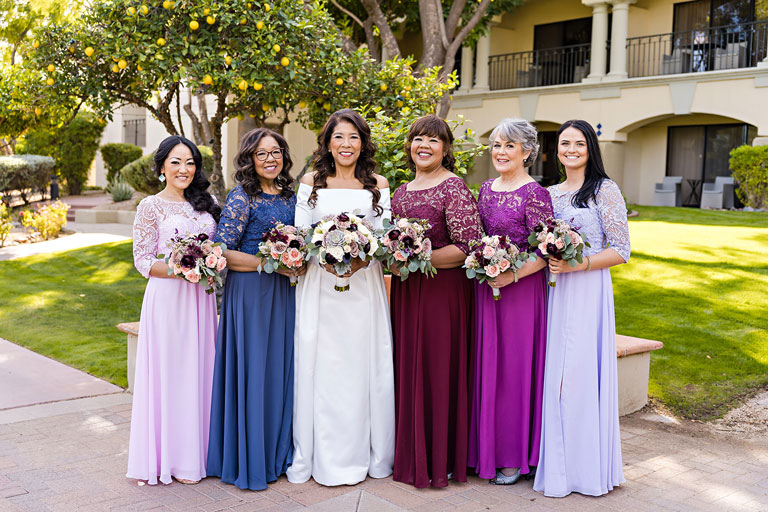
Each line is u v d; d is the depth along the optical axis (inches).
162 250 138.6
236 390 137.3
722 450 156.4
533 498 132.6
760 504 128.9
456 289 137.8
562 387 134.6
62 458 148.7
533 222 134.5
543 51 686.5
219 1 207.0
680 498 131.6
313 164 142.9
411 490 136.1
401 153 195.6
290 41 215.3
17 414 176.7
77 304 303.6
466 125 697.6
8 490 132.0
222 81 212.8
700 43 627.5
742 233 380.2
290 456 141.7
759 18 593.9
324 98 239.1
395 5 429.4
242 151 138.9
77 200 742.5
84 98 228.8
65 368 218.2
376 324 140.9
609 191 135.5
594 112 615.2
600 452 133.4
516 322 136.9
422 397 136.3
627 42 665.6
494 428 138.3
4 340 252.7
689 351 215.2
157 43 204.4
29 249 430.9
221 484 138.1
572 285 135.0
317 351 139.5
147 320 136.9
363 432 140.4
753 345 215.9
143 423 137.0
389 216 140.6
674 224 431.5
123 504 127.3
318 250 128.3
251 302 136.3
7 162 612.4
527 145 137.3
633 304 262.4
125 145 765.9
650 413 181.0
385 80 241.9
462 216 134.6
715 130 629.3
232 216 136.8
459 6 339.3
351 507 127.4
